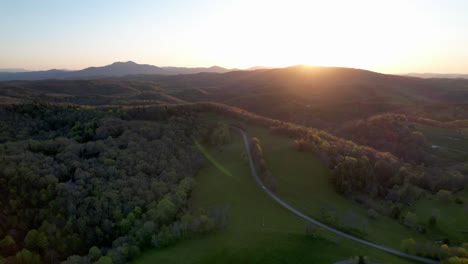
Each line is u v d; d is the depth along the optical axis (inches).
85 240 3639.3
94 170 4552.2
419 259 3435.0
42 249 3410.4
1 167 4119.1
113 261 3201.3
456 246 3747.5
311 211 4429.1
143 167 4872.0
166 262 3216.0
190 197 4704.7
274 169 5669.3
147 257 3344.0
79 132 5841.5
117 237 3698.3
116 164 4803.2
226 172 5575.8
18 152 4670.3
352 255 3235.7
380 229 4160.9
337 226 4013.3
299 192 4985.2
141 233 3604.8
